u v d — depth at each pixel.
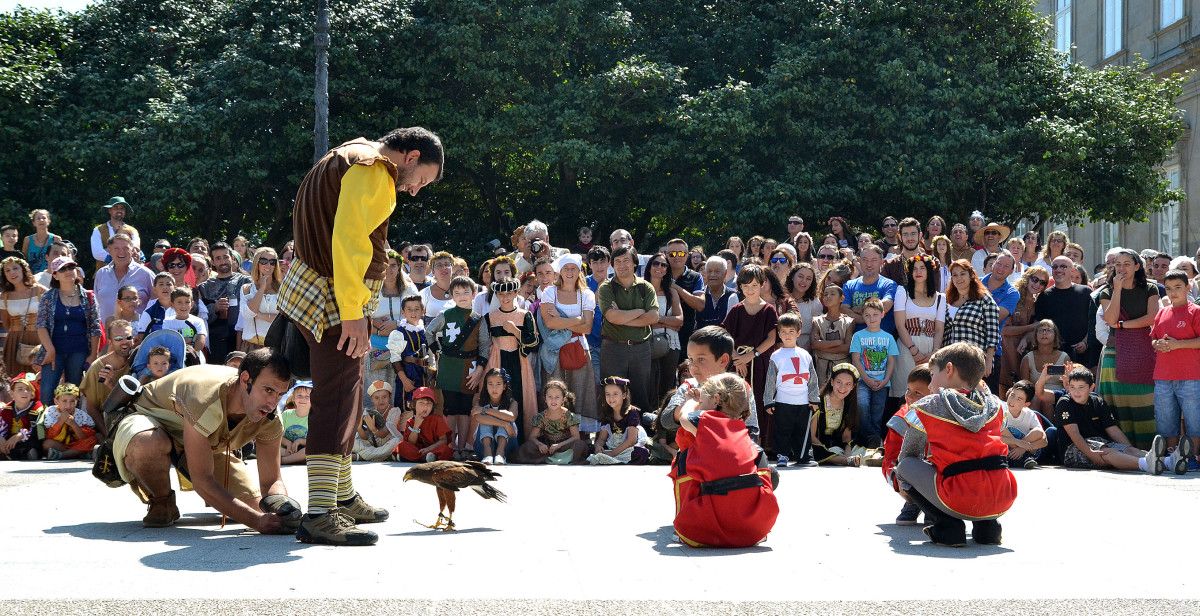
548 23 21.80
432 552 4.15
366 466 8.15
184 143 20.97
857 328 9.88
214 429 4.61
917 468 4.58
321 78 16.92
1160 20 27.06
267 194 23.28
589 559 4.04
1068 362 9.69
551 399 8.94
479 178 24.09
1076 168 22.45
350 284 4.12
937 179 20.84
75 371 9.95
